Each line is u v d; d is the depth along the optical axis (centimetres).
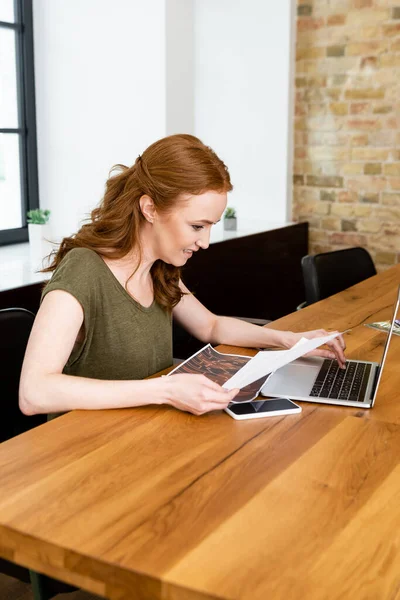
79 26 408
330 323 234
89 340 168
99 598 206
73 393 149
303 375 177
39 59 425
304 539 104
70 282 160
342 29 428
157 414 150
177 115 396
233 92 456
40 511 111
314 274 299
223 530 106
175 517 110
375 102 427
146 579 95
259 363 155
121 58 398
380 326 230
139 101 397
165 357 184
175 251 165
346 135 439
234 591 92
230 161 466
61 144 429
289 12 431
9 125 423
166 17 379
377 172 435
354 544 103
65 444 136
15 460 129
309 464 129
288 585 93
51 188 438
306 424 148
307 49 440
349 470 127
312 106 445
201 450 134
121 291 170
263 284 420
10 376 178
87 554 100
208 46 458
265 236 414
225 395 147
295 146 455
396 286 297
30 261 345
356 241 449
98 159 418
